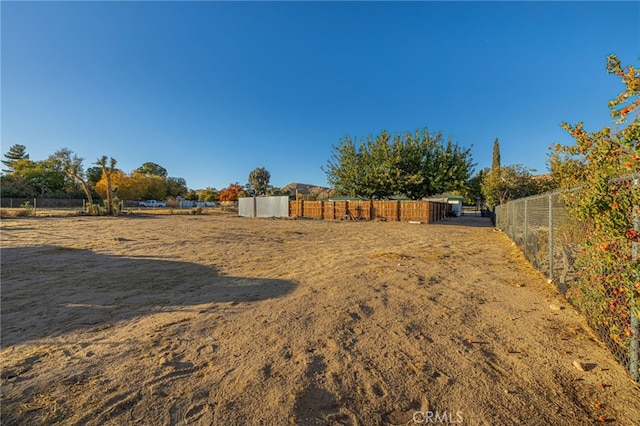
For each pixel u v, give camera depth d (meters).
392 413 2.05
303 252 8.62
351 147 27.81
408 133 26.66
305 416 2.02
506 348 2.92
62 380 2.40
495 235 13.63
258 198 31.55
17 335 3.25
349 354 2.81
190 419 1.97
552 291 4.72
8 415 1.99
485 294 4.60
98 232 13.12
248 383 2.36
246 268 6.50
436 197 42.25
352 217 25.17
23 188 44.38
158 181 63.66
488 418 1.99
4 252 8.28
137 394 2.22
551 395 2.22
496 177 26.88
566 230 4.31
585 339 3.09
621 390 2.27
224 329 3.36
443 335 3.20
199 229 15.25
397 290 4.80
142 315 3.81
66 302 4.32
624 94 2.78
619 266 2.49
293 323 3.51
